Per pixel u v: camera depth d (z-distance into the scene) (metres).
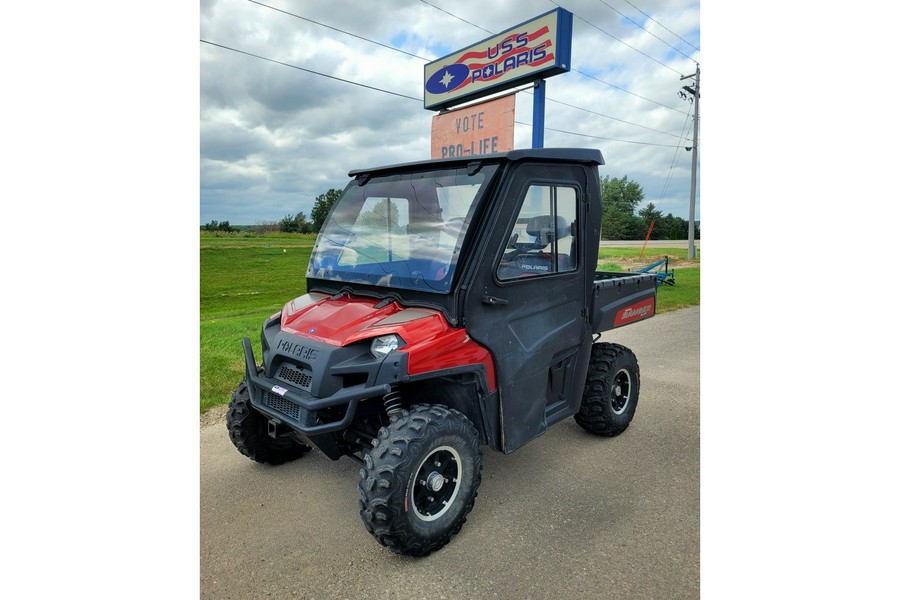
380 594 2.43
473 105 7.12
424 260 2.96
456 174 3.01
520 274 3.07
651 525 2.94
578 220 3.47
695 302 11.41
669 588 2.42
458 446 2.72
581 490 3.33
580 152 3.32
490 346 2.90
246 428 3.47
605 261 20.98
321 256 3.57
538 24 5.91
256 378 3.09
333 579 2.53
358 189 3.58
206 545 2.79
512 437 3.07
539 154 3.02
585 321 3.64
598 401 3.94
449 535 2.74
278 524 3.00
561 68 5.79
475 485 2.81
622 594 2.38
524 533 2.88
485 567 2.60
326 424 2.65
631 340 7.75
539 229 3.16
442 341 2.69
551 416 3.47
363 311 2.95
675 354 6.88
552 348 3.31
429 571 2.58
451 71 7.32
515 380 3.05
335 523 3.01
